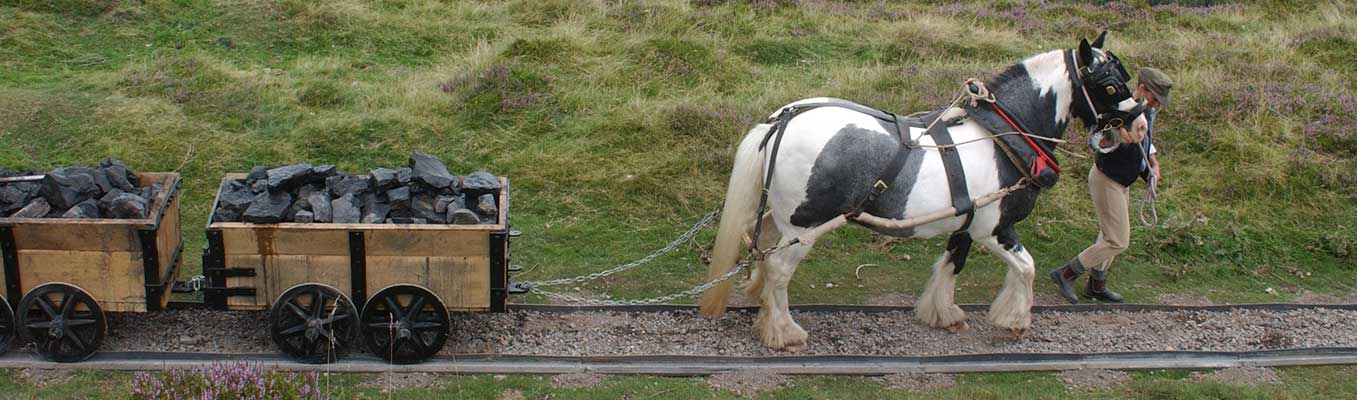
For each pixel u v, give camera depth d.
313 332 5.14
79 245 4.99
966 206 5.32
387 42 11.29
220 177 8.02
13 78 9.57
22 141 8.29
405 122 8.90
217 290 5.12
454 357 5.49
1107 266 6.69
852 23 12.34
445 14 12.16
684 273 7.02
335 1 11.82
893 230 5.48
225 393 4.49
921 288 6.93
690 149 8.70
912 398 5.31
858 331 6.11
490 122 9.10
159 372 5.17
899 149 5.27
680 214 7.93
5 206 5.14
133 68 9.66
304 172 5.38
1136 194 8.31
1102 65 5.53
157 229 5.06
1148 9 13.52
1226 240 7.72
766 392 5.34
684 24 11.73
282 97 9.28
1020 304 5.93
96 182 5.26
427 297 5.22
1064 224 7.91
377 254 5.13
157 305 5.16
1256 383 5.64
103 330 5.19
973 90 5.57
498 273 5.26
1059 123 5.66
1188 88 9.80
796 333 5.80
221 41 10.95
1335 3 13.63
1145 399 5.39
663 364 5.57
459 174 8.34
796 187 5.30
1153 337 6.19
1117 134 5.77
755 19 12.32
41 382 5.06
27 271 5.02
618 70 10.27
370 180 5.50
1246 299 6.95
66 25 10.88
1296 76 10.42
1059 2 13.96
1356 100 9.68
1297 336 6.25
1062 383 5.59
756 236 5.58
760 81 10.44
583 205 7.94
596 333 5.91
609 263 7.15
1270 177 8.39
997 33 12.04
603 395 5.23
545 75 9.81
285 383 4.66
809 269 7.16
